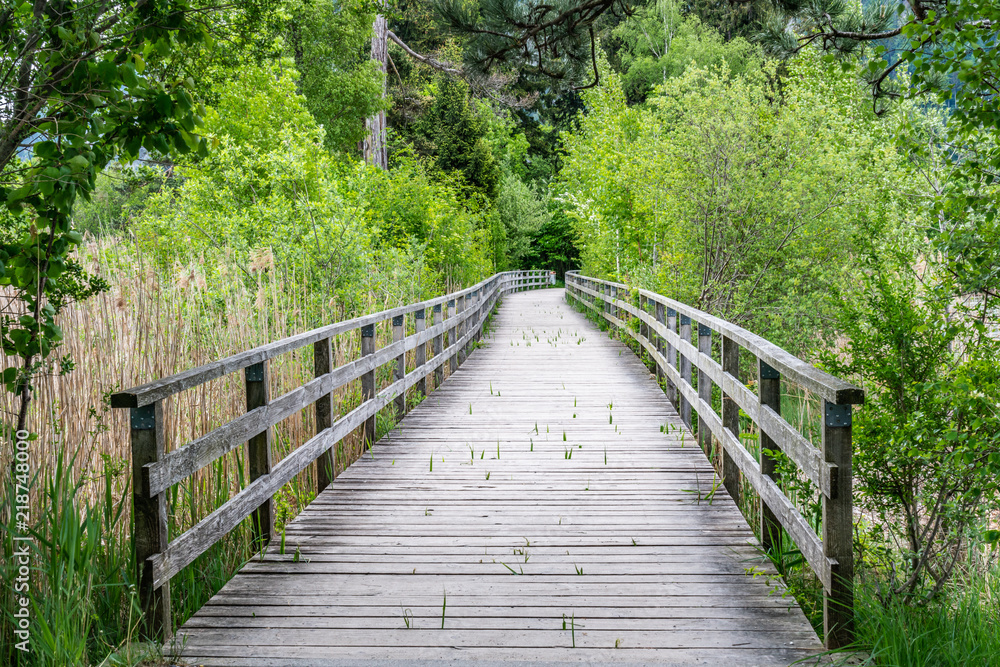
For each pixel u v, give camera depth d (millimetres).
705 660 2934
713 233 10805
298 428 5359
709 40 33875
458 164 33844
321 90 21688
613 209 16562
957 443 3867
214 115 13914
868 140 10086
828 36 6160
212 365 3531
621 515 4750
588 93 23484
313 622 3291
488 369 11195
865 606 3303
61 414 3781
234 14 5715
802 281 10164
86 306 4598
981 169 4359
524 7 6871
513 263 42031
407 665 2910
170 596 3404
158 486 3088
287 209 11203
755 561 3957
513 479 5578
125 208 8172
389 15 16422
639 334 11695
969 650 3010
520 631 3197
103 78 3043
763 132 10711
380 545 4262
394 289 11594
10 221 3393
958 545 4156
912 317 4414
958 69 4109
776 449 3998
